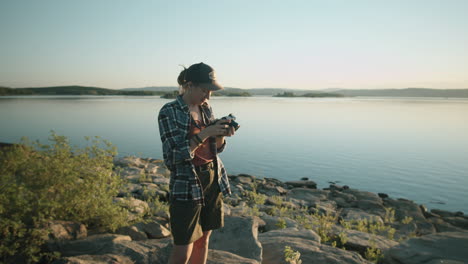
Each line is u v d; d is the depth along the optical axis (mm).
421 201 11016
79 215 3869
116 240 3236
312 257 3752
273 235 4578
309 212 8320
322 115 51625
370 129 31609
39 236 3076
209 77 2150
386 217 8445
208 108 2439
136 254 2953
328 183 13047
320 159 17297
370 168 15398
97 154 4375
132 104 82062
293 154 18531
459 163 16500
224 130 2070
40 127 26922
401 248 4508
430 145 22141
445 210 10148
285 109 68375
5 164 3812
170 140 2059
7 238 2885
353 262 3732
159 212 4973
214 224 2387
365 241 5125
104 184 4172
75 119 35781
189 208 2121
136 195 6328
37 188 3668
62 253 3072
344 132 29016
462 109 78000
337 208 9156
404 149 20547
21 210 3266
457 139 25062
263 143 22266
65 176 3797
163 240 3480
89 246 3152
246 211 6121
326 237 5383
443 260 4020
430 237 4668
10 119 33750
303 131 29453
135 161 11023
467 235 4707
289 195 10281
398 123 38438
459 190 12156
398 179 13594
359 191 11047
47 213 3398
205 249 2471
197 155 2223
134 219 4246
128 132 25672
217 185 2373
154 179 8641
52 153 4129
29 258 2916
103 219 3906
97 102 95875
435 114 56562
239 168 15273
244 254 3475
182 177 2125
